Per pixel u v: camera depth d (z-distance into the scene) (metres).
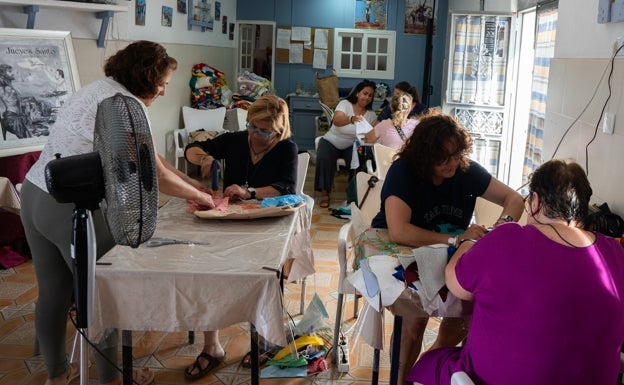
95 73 4.92
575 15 3.51
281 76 9.14
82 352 1.97
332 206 6.07
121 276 1.92
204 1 7.46
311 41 8.98
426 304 1.93
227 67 8.76
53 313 2.42
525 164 5.60
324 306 3.45
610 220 2.68
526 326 1.56
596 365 1.57
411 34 8.84
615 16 2.88
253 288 1.91
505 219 2.35
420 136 2.32
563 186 1.60
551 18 4.85
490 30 5.88
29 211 2.29
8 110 3.74
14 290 3.70
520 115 6.01
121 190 1.63
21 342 3.05
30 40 3.88
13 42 3.78
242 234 2.34
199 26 7.40
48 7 4.27
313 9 8.91
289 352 2.79
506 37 5.87
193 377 2.73
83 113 2.22
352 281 2.17
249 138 3.04
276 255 2.10
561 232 1.60
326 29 8.93
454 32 5.93
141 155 1.65
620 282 1.58
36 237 2.34
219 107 7.27
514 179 6.11
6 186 3.61
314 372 2.79
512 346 1.59
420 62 8.91
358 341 3.06
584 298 1.53
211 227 2.43
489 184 2.49
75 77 4.17
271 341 1.93
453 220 2.45
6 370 2.78
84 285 1.69
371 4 8.81
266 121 2.88
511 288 1.58
